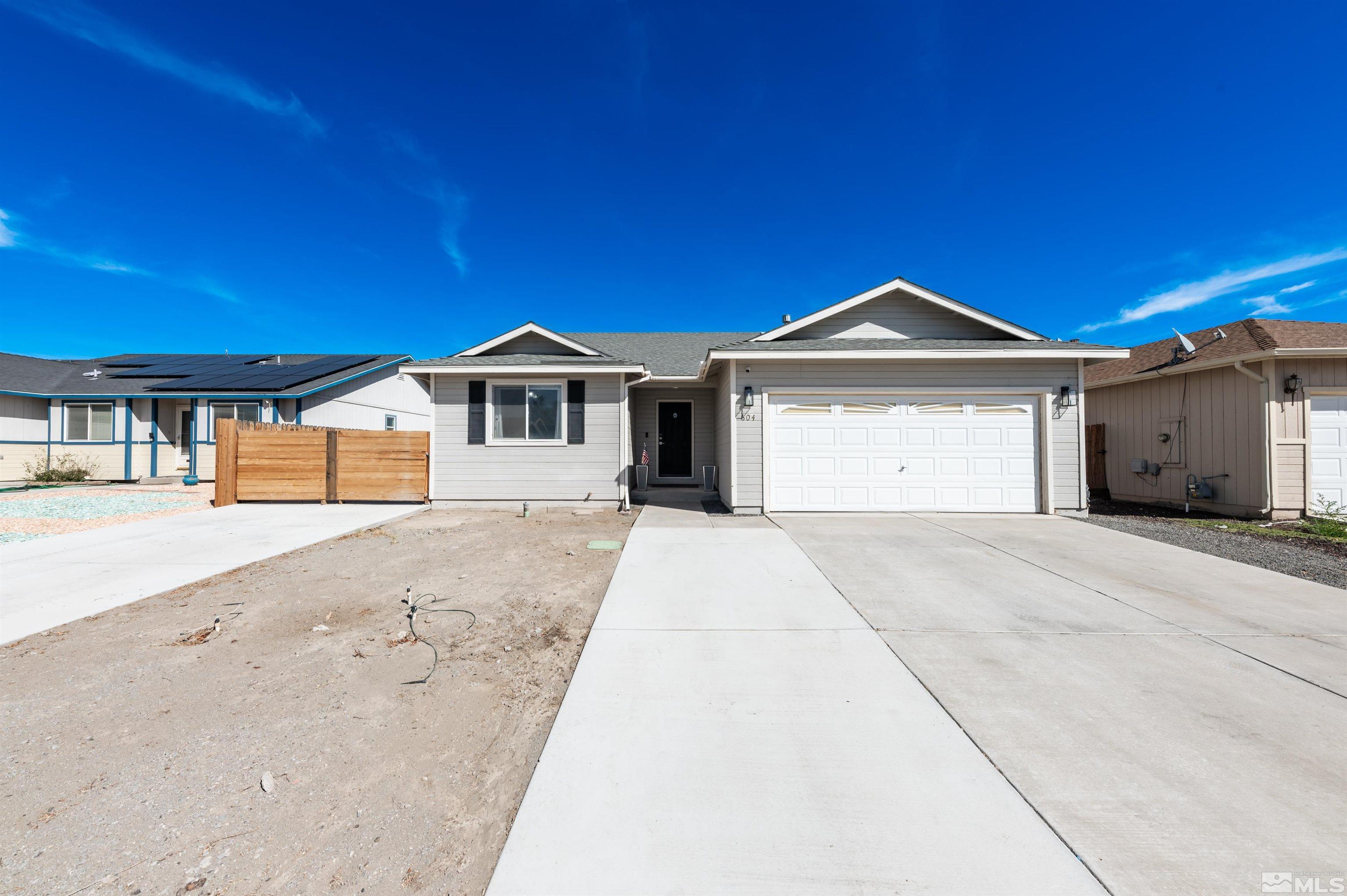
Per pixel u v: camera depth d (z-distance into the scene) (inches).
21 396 577.9
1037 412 366.0
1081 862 71.7
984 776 89.3
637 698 115.0
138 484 579.8
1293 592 189.6
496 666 132.5
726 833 76.9
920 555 243.8
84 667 130.6
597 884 68.8
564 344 441.1
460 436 416.5
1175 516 378.0
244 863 73.2
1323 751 95.7
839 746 97.7
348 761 95.3
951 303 380.5
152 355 805.9
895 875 69.7
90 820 80.5
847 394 367.2
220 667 131.5
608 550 256.1
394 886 69.4
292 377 601.9
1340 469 354.3
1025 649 140.4
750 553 247.4
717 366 398.9
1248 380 367.6
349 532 303.4
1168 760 93.4
